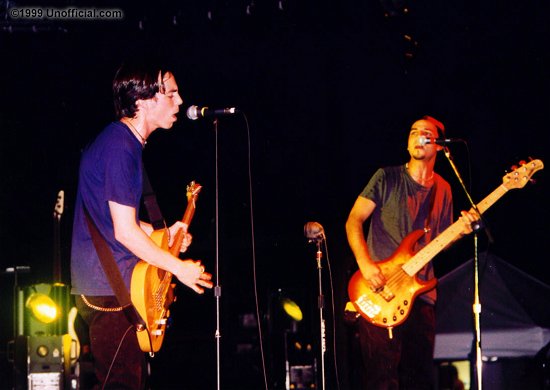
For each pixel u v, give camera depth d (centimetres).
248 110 753
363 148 716
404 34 691
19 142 717
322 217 733
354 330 631
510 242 654
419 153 446
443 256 681
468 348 534
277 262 720
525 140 657
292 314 636
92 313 285
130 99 297
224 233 752
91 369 574
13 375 543
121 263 286
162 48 730
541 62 657
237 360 712
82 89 731
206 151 761
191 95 751
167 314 309
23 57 712
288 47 737
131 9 677
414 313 444
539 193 648
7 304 625
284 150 749
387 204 453
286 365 612
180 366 712
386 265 444
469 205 666
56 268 555
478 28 678
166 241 308
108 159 280
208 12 692
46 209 721
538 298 544
